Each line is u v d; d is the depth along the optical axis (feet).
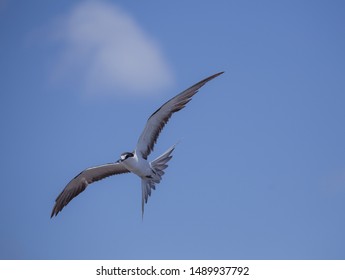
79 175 54.95
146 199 51.80
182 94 49.83
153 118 50.14
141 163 50.72
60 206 55.26
